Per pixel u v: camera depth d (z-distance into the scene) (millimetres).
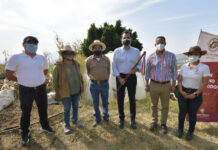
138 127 3334
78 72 3020
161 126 3166
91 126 3385
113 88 5219
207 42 3250
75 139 2961
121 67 3029
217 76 3197
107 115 3482
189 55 2652
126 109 4305
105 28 11031
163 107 3031
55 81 2783
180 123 2934
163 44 2670
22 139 2770
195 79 2621
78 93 3111
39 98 2789
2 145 2754
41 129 3229
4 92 4375
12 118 3660
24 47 2465
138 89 5039
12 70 2434
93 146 2795
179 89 2820
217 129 3256
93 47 3012
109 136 3047
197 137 2998
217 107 3262
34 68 2551
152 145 2779
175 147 2729
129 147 2764
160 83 2865
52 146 2783
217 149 2686
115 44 10516
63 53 2785
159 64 2803
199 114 3385
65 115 3041
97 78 3078
